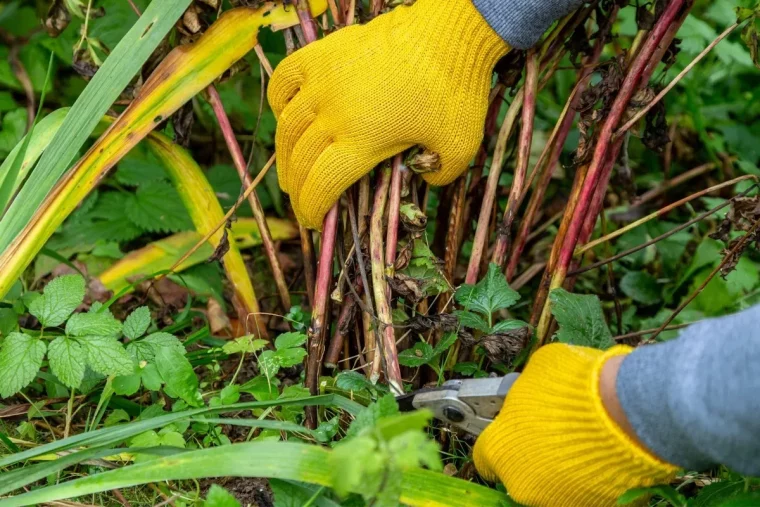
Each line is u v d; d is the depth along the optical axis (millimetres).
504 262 970
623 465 690
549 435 705
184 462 726
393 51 820
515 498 732
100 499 824
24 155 938
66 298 854
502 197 1202
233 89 1191
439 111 823
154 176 1148
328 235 882
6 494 838
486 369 941
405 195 872
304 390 868
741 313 627
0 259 870
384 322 864
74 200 893
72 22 1194
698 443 639
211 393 906
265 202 1169
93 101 875
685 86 1295
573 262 949
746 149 1306
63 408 917
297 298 1110
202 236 1026
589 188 883
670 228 1220
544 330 906
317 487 753
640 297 1131
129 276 1082
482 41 825
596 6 875
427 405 785
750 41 868
